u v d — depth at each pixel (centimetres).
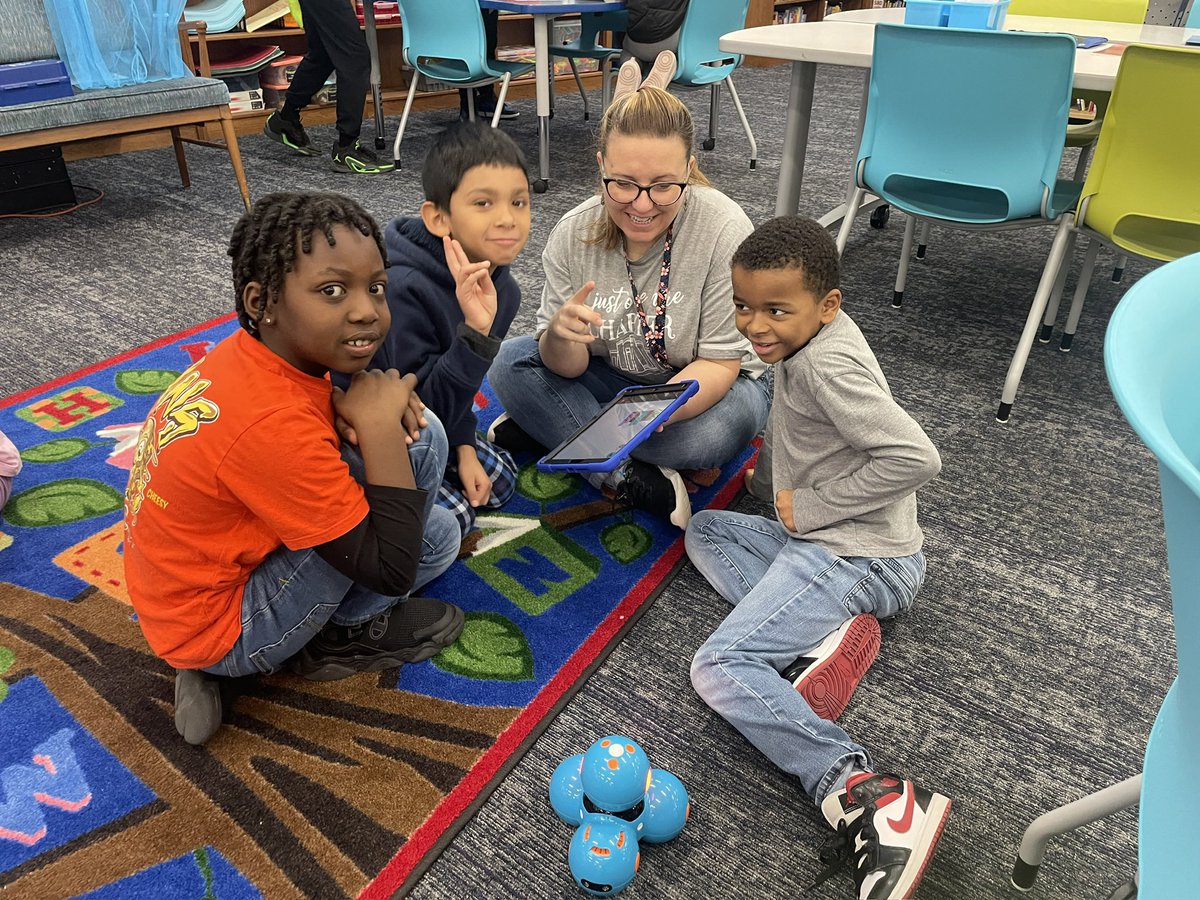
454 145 122
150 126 282
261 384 94
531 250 279
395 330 131
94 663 123
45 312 232
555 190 347
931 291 259
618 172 130
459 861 97
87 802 102
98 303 238
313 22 342
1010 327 235
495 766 108
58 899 91
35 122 255
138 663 123
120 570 140
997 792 107
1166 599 139
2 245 279
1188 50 150
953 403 197
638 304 151
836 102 535
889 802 94
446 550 130
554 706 117
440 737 112
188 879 94
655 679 122
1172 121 159
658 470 152
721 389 150
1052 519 159
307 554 105
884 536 122
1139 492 166
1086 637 132
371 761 108
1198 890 42
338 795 104
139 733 112
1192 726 45
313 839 99
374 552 100
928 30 175
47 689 118
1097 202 177
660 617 134
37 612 131
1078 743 114
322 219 89
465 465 148
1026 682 123
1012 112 176
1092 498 165
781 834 101
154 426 98
